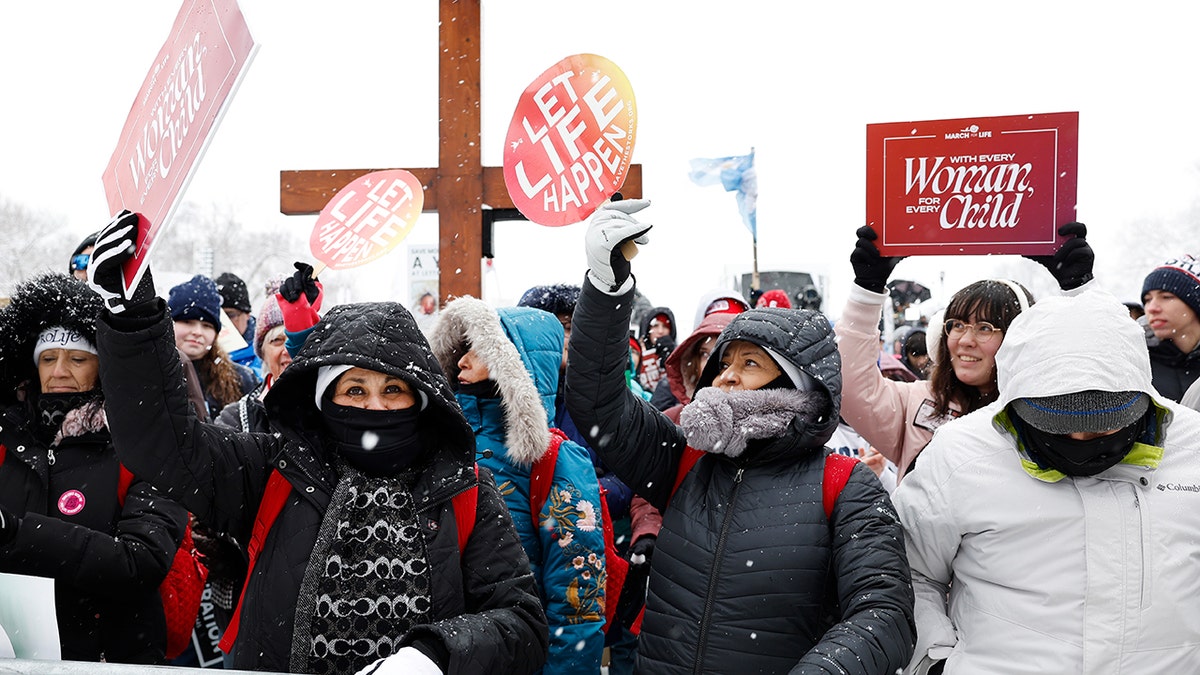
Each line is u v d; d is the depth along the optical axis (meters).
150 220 2.01
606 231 2.35
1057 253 2.77
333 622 2.03
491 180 4.08
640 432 2.57
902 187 2.95
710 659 2.28
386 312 2.23
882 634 2.02
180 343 4.42
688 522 2.45
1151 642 2.09
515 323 3.36
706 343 3.76
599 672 2.95
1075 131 2.79
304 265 2.97
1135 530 2.12
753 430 2.35
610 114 2.59
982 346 2.93
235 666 2.09
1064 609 2.13
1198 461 2.17
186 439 2.06
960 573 2.32
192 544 2.75
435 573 2.08
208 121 1.90
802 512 2.33
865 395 3.13
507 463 3.05
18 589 2.06
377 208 3.38
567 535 2.93
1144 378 2.07
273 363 3.76
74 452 2.56
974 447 2.29
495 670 1.91
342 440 2.17
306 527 2.09
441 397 2.13
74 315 2.58
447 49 4.08
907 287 8.84
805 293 8.50
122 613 2.54
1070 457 2.12
